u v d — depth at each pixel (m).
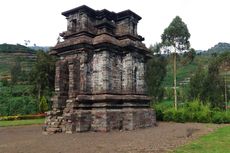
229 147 11.74
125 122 20.42
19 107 46.75
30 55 122.00
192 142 13.46
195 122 28.67
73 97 19.22
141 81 23.39
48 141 14.53
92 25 21.69
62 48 21.33
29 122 31.64
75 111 18.80
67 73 21.45
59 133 18.34
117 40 21.78
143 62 24.16
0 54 120.44
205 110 29.47
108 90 19.97
